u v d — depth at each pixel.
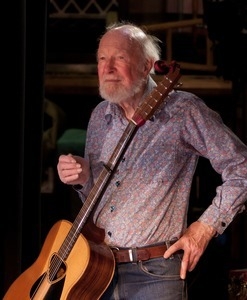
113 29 4.98
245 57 7.33
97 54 4.96
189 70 11.20
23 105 5.84
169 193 4.84
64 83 10.78
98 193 4.74
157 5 12.76
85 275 4.74
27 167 6.08
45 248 5.19
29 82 6.02
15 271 5.97
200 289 6.80
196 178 8.48
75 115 11.05
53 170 9.64
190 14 12.68
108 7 12.80
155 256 4.80
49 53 12.31
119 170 4.87
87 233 4.94
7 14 5.69
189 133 4.86
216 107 10.01
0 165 5.82
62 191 9.53
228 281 6.54
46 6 6.02
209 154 4.82
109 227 4.87
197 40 11.84
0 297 6.07
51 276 5.01
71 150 9.47
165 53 11.43
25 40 5.88
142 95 4.93
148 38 5.00
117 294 4.89
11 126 5.79
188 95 4.93
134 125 4.65
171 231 4.82
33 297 5.08
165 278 4.81
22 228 6.13
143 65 4.89
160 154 4.85
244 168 4.74
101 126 5.13
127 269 4.86
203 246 4.68
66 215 9.44
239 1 7.20
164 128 4.86
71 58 12.28
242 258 7.56
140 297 4.85
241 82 7.46
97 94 10.84
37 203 6.15
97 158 5.12
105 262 4.78
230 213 4.70
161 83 4.64
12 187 5.85
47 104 10.17
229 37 7.32
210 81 10.02
